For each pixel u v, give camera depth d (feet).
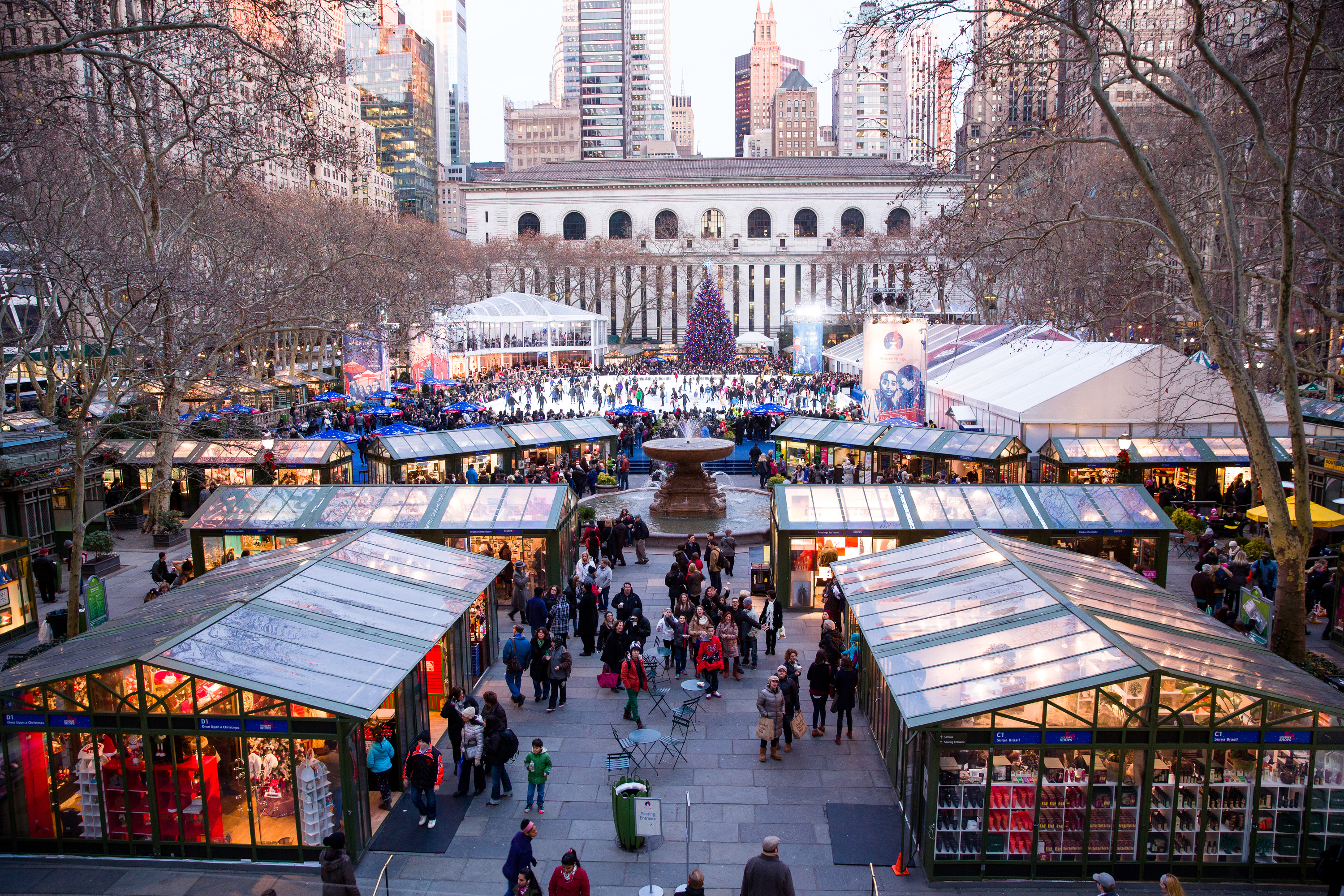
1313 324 96.68
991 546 55.47
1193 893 38.01
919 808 39.91
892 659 43.52
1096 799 38.60
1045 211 130.21
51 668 41.88
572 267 372.79
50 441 101.50
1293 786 38.27
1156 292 76.89
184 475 113.29
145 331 84.23
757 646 66.18
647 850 40.42
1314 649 67.26
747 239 462.19
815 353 225.15
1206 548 80.84
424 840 41.65
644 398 231.50
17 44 74.02
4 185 76.54
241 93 90.12
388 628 47.78
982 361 157.28
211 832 40.19
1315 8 53.62
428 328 175.52
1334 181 78.79
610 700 57.72
